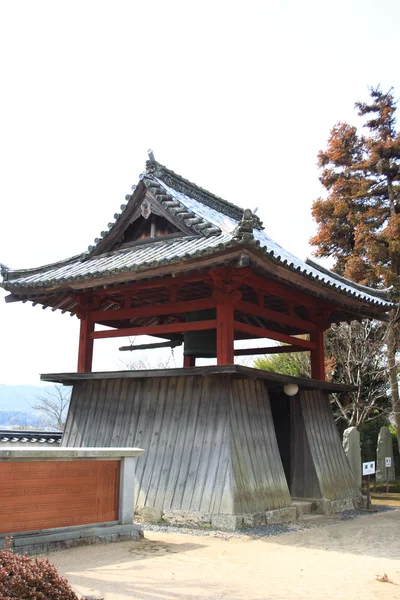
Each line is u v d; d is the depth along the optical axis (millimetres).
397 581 7711
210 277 12945
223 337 12617
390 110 26484
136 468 13523
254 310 13719
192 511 12117
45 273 15523
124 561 8617
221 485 11938
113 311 14961
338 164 27875
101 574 7727
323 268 18688
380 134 26781
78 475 10102
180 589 7027
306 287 13672
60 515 9703
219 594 6852
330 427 16609
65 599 5180
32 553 8945
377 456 24625
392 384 23672
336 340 24859
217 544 10211
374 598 6812
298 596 6859
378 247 24359
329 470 15539
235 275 12578
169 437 13352
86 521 10094
